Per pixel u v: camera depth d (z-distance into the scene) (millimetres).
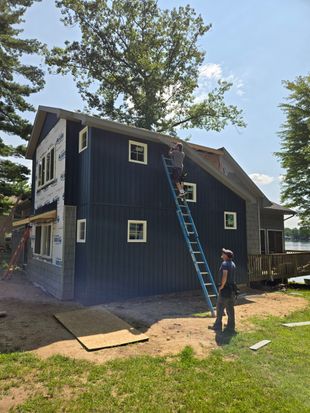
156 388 3518
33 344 4918
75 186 9141
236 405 3182
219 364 4211
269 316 7125
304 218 21078
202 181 10906
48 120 11742
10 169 19531
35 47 19438
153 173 9547
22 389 3469
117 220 8523
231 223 11648
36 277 11570
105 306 7715
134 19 23406
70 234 8812
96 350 4727
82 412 3033
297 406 3170
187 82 25500
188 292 9812
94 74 24312
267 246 16344
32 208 14391
